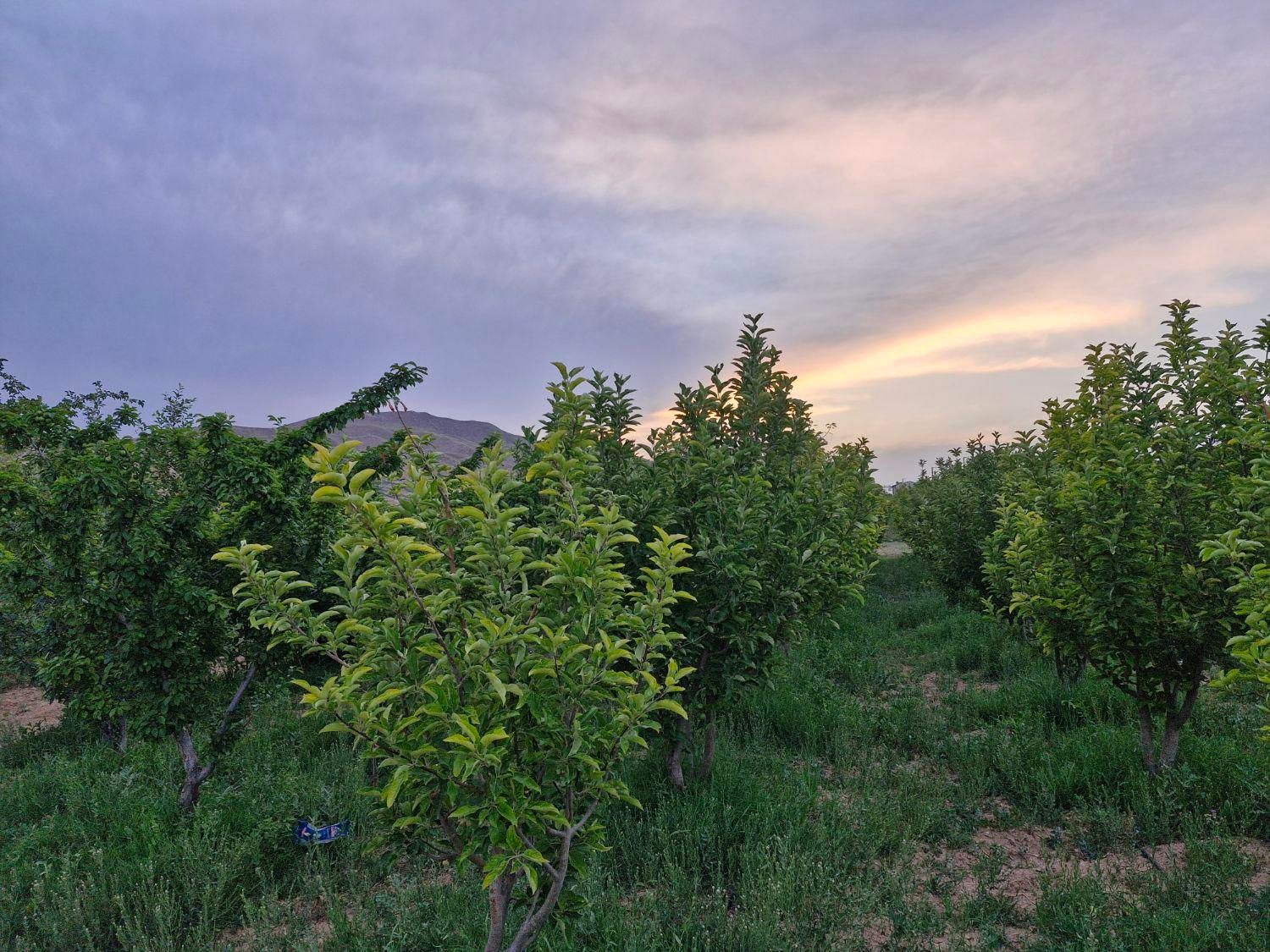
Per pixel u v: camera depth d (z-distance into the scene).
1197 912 4.07
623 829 5.30
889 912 4.21
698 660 5.53
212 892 4.77
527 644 2.93
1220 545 3.88
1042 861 5.03
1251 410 5.56
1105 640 6.04
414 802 2.90
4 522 5.73
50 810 6.45
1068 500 6.28
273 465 6.97
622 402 6.04
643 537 5.35
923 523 16.09
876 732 7.55
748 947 3.95
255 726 8.06
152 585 5.84
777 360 6.91
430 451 3.90
